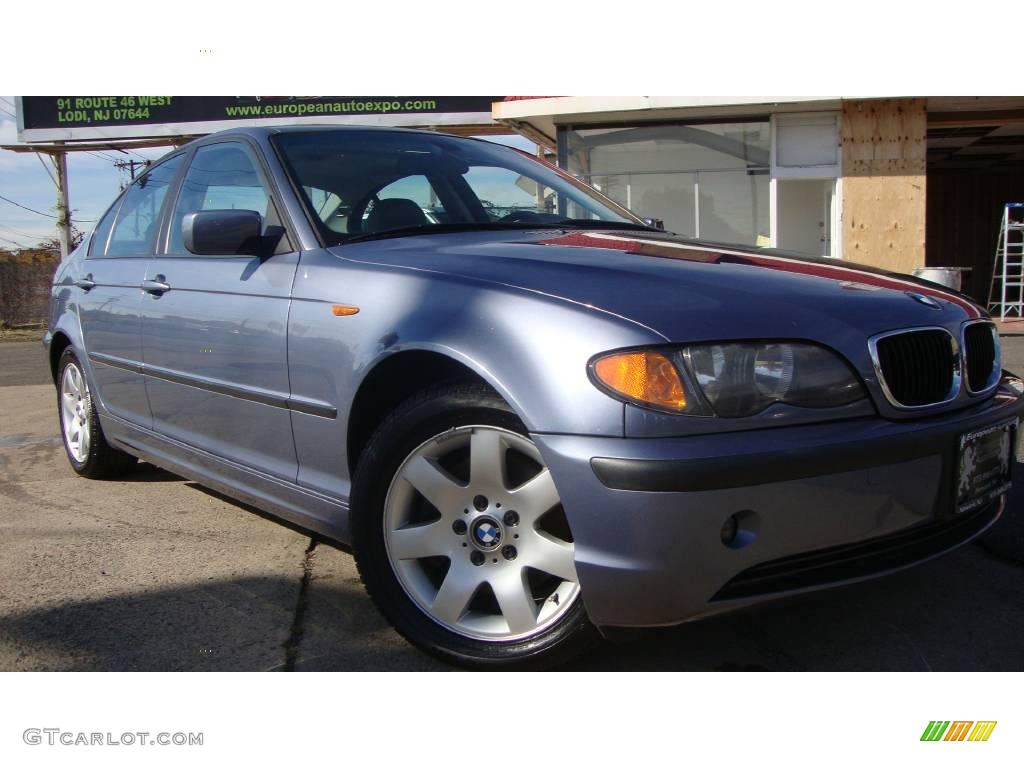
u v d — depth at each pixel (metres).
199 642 2.51
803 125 12.23
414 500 2.38
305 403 2.63
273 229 2.93
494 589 2.23
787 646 2.47
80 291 4.16
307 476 2.72
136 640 2.53
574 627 2.13
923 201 12.15
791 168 12.32
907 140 12.07
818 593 2.06
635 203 12.77
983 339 2.53
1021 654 2.41
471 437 2.22
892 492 2.11
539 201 3.43
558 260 2.36
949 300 2.51
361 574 2.40
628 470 1.91
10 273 20.11
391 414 2.37
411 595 2.35
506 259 2.38
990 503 2.47
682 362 1.95
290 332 2.68
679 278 2.22
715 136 12.47
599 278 2.19
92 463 4.22
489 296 2.21
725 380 1.96
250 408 2.90
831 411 2.06
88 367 4.06
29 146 16.95
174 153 3.89
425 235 2.86
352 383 2.45
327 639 2.52
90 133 16.58
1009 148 16.02
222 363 2.99
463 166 3.41
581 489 1.96
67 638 2.54
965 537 2.35
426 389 2.34
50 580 2.97
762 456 1.92
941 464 2.20
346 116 15.52
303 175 3.01
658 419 1.92
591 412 1.96
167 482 4.27
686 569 1.91
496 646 2.24
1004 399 2.51
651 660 2.40
